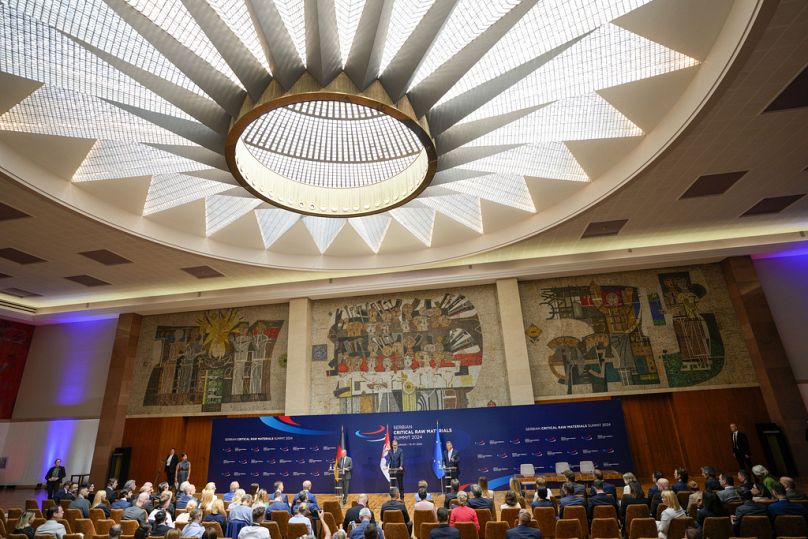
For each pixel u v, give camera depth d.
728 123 9.65
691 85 9.04
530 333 17.20
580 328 16.97
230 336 19.39
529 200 14.51
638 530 6.52
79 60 8.48
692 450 15.29
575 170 12.78
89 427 20.02
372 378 17.80
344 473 14.14
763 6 6.60
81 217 12.20
